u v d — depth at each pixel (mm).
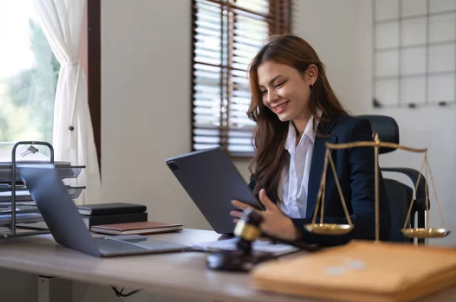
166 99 3104
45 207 1487
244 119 3758
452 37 4164
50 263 1271
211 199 1616
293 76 1817
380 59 4469
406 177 4309
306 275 898
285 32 3994
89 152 2568
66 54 2488
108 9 2791
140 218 2084
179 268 1183
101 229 1839
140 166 2955
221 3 3480
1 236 1649
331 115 1826
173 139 3148
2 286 2119
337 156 1732
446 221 4176
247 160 3705
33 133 2582
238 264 1138
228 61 3574
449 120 4176
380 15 4473
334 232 1291
